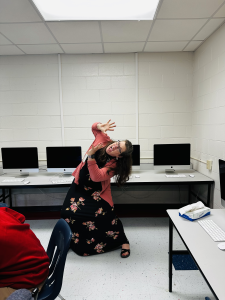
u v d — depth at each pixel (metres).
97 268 1.78
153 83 2.95
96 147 1.57
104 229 1.90
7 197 2.93
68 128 3.02
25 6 1.78
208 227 1.29
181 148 2.65
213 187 2.39
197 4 1.78
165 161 2.68
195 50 2.82
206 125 2.54
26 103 2.98
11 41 2.46
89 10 1.85
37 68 2.93
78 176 1.89
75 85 2.96
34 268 0.76
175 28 2.20
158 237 2.28
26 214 2.97
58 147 2.68
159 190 3.16
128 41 2.51
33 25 2.09
